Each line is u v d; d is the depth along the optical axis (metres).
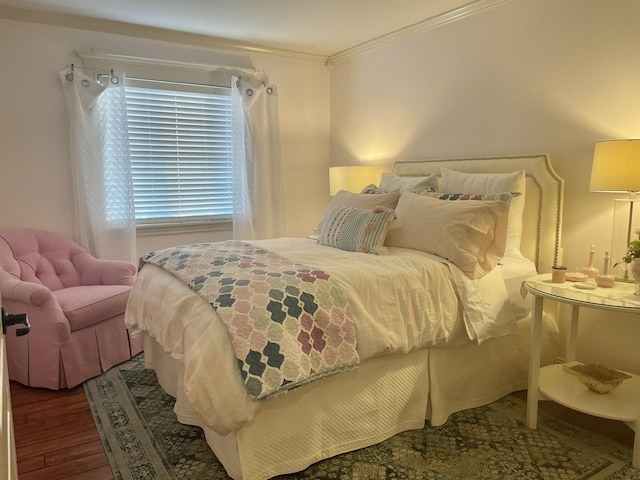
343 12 3.25
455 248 2.24
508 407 2.37
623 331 2.43
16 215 3.30
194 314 1.83
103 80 3.48
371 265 2.16
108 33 3.50
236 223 4.12
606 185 2.12
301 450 1.83
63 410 2.38
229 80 4.05
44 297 2.54
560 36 2.63
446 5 3.11
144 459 1.95
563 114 2.65
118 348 2.93
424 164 3.44
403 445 2.03
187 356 1.72
